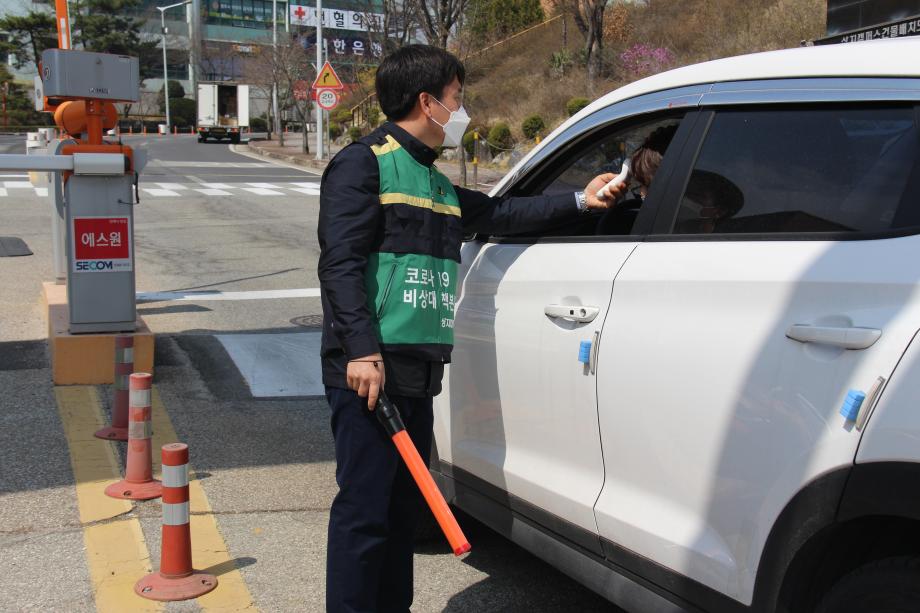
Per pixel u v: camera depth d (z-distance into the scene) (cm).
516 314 303
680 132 274
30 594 343
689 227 260
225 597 344
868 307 203
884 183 217
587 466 275
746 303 229
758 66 259
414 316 268
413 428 286
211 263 1180
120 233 615
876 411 194
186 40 8525
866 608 200
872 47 235
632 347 255
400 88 270
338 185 263
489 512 325
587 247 287
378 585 286
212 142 5341
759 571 221
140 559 373
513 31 3691
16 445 499
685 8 2912
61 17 733
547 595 356
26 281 995
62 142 668
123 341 509
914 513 186
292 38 4672
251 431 539
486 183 2362
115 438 510
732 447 226
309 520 420
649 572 253
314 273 1115
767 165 246
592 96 2655
